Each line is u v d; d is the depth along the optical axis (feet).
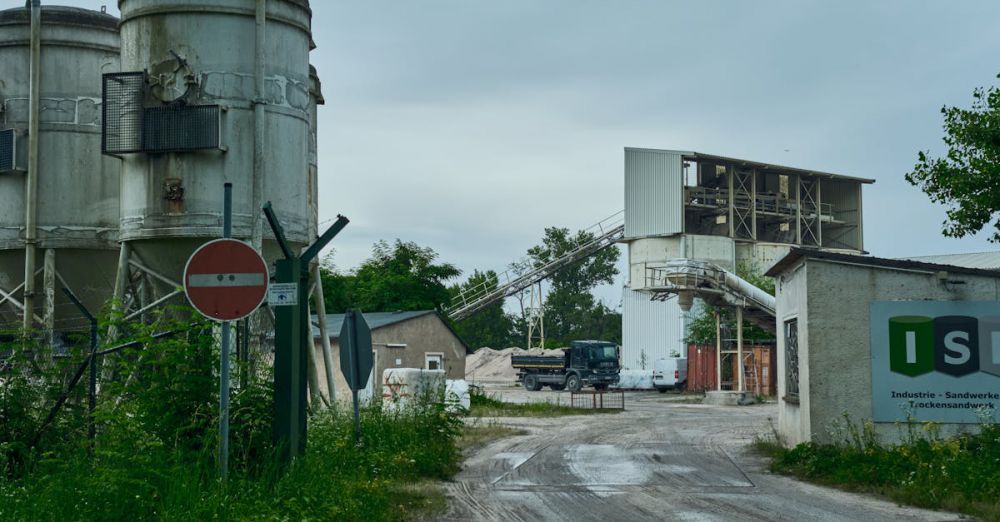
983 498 39.86
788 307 62.23
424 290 208.95
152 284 59.21
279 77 59.26
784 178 217.56
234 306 31.35
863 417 53.88
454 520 35.73
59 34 68.90
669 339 203.21
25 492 27.40
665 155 198.80
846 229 221.05
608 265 378.73
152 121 57.16
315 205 72.28
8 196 68.18
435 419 56.70
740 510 38.58
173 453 31.35
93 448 31.71
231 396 35.63
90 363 34.60
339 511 31.68
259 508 29.40
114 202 69.51
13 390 34.12
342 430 47.70
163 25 57.82
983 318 53.57
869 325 54.29
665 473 51.42
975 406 53.16
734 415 110.93
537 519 36.19
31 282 66.28
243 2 58.18
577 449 65.31
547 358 191.72
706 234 205.57
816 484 46.88
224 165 57.21
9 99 69.00
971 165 62.08
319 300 67.31
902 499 40.88
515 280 224.74
